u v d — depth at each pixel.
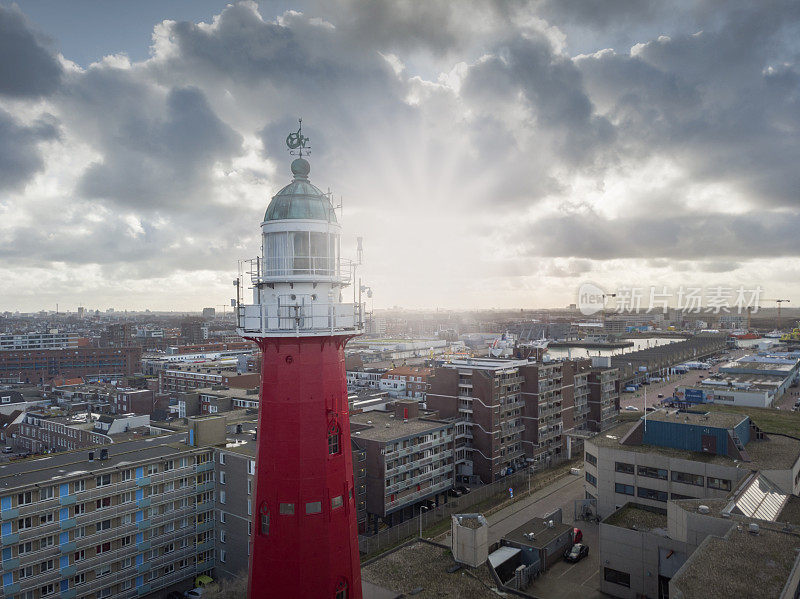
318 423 26.77
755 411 107.31
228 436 82.25
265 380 27.53
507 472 109.81
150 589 65.94
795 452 73.12
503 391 109.12
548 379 117.94
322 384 27.12
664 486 72.25
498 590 38.28
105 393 172.75
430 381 115.00
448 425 99.69
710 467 68.25
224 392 132.62
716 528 48.31
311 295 27.34
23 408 160.62
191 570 70.19
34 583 56.22
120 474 64.06
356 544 28.48
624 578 57.91
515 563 65.75
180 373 194.25
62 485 59.09
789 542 40.25
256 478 27.56
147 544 66.00
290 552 25.89
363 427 97.19
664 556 54.19
